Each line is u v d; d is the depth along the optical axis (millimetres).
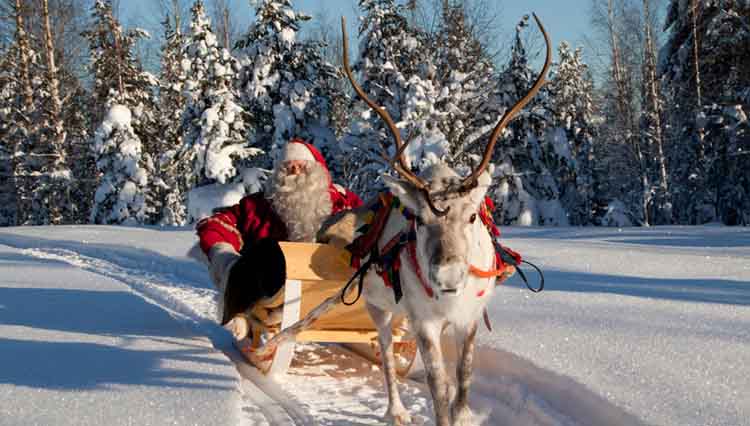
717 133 27547
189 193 25781
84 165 38938
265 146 28391
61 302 8531
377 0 26250
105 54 35000
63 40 39750
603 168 43281
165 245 13828
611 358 4969
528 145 24812
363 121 24531
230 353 6574
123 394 4793
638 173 34438
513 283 8398
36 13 36406
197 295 9258
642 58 35219
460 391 4570
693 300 7105
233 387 5027
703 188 28125
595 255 10734
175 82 37188
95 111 39344
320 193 6793
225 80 26328
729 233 14484
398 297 4461
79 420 4258
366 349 6691
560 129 25828
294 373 6055
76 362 5672
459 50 25250
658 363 4805
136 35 36094
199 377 5266
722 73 27984
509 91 24609
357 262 5133
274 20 27875
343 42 4230
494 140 4160
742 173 26797
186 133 26531
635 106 38781
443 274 3770
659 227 16766
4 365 5555
